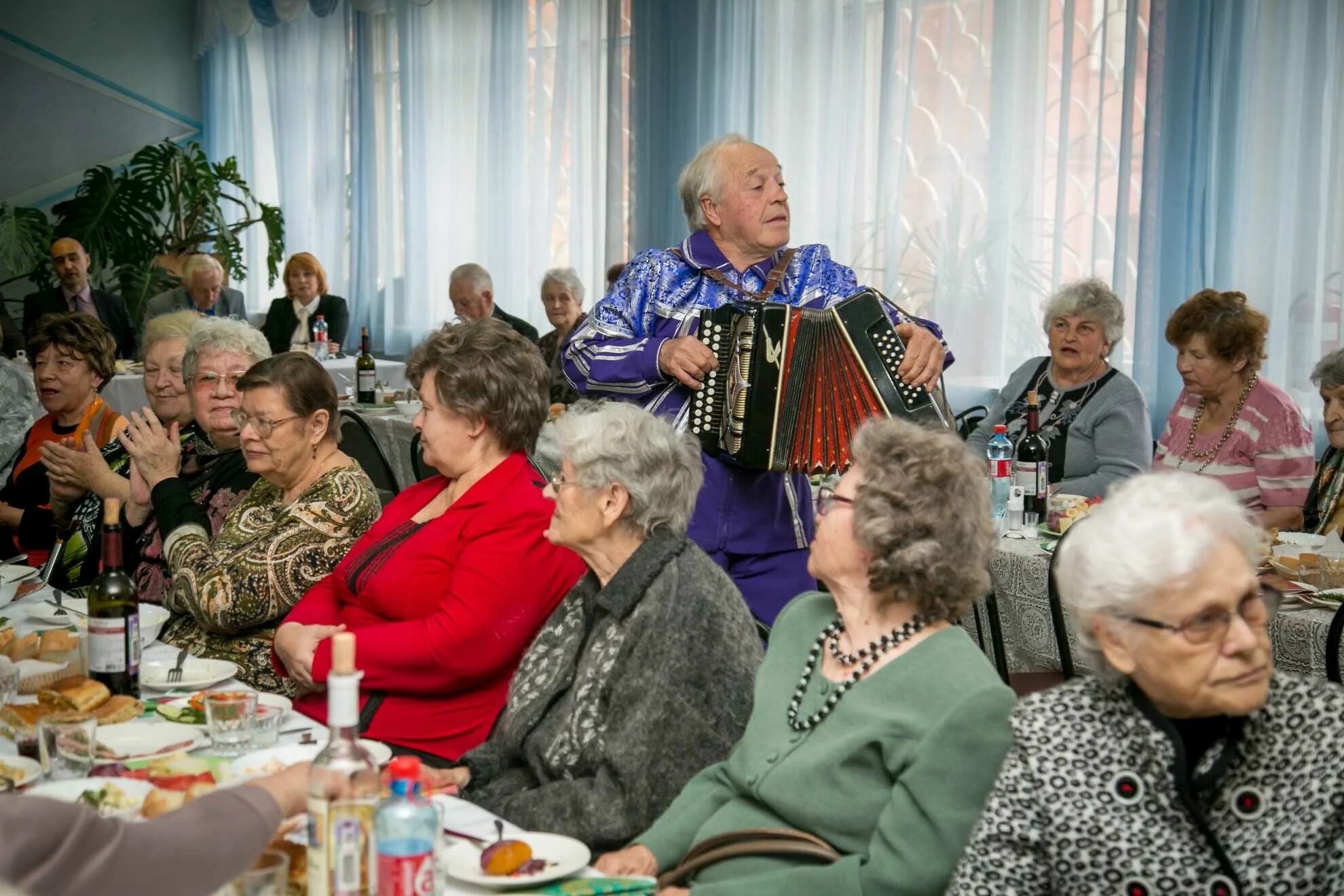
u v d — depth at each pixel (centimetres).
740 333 284
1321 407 544
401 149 980
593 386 307
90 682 209
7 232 1004
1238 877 130
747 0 737
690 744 191
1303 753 131
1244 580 131
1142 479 141
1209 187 564
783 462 282
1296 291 548
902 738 164
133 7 1119
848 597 177
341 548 266
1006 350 646
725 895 165
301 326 898
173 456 294
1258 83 552
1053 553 325
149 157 1053
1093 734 139
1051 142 628
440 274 982
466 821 168
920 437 173
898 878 156
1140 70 580
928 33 657
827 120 702
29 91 1083
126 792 166
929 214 662
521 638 234
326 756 134
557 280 733
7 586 295
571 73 875
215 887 124
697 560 202
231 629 267
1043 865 140
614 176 809
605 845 191
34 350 385
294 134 1062
